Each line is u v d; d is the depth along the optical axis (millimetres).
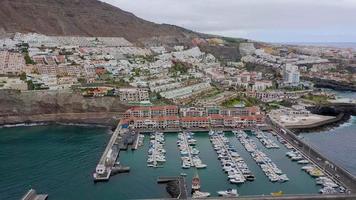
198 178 176500
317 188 174000
